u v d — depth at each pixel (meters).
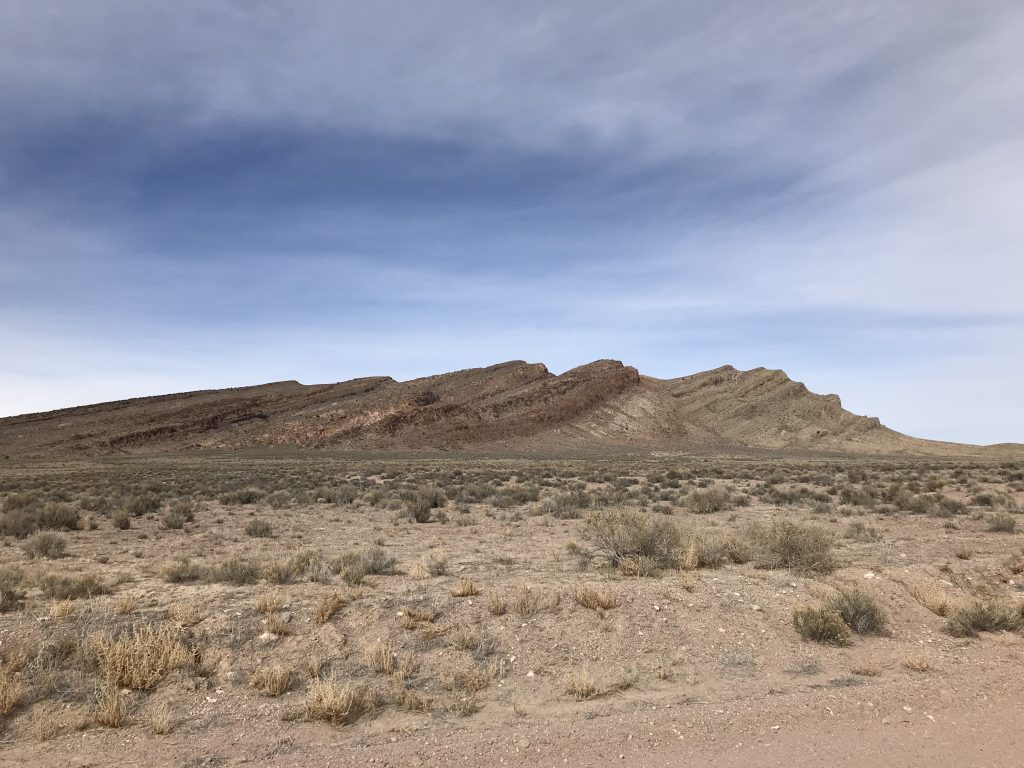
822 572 12.66
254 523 21.12
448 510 28.41
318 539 19.95
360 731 6.51
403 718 6.80
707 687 7.64
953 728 6.45
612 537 14.10
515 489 36.22
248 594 10.02
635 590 10.49
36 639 7.77
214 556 16.34
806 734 6.30
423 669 7.88
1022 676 7.99
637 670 8.07
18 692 6.73
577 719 6.67
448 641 8.53
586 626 9.08
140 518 26.25
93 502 29.66
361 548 17.67
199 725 6.58
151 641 7.68
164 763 5.82
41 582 10.95
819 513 25.44
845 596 10.14
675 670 8.12
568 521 24.06
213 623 8.45
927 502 26.80
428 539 19.67
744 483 42.22
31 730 6.35
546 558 15.43
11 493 35.66
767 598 10.57
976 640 9.59
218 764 5.80
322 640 8.30
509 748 6.03
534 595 9.91
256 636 8.30
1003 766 5.67
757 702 7.09
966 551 15.35
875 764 5.70
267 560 14.70
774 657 8.63
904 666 8.46
